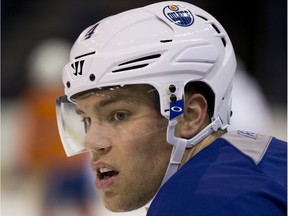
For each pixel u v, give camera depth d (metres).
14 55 24.72
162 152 4.97
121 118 4.97
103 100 4.95
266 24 23.64
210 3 24.55
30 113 13.75
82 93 5.05
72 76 5.09
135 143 4.91
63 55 14.27
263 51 23.56
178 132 5.02
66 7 25.08
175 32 5.02
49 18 25.16
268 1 23.62
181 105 4.93
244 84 15.20
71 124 5.37
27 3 25.28
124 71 4.86
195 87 5.09
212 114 5.17
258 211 4.06
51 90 13.46
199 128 5.09
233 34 24.12
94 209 13.98
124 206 5.02
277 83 23.05
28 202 15.11
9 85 24.20
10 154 19.03
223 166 4.52
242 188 4.18
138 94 4.91
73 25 25.14
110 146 4.94
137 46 4.92
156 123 4.93
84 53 5.05
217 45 5.21
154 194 5.03
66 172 13.66
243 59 23.86
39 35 25.06
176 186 4.41
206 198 4.14
